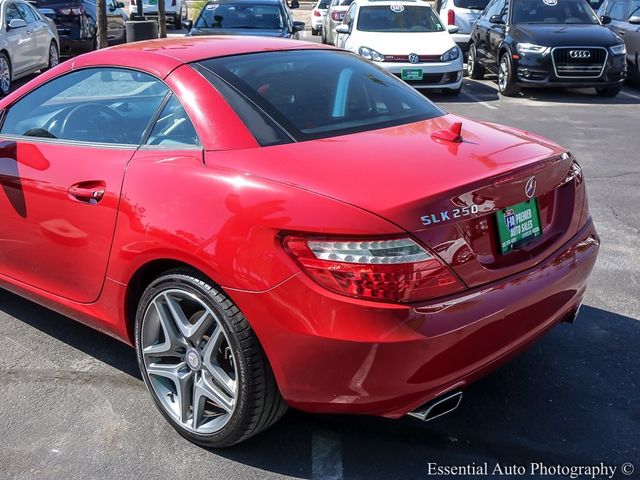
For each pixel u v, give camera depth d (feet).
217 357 9.25
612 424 10.23
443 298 8.17
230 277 8.47
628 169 24.48
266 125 9.72
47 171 10.93
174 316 9.47
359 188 8.27
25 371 11.72
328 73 11.45
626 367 11.73
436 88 38.96
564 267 9.70
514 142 10.28
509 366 11.71
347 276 7.88
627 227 18.58
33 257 11.55
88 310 10.92
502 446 9.76
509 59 39.63
